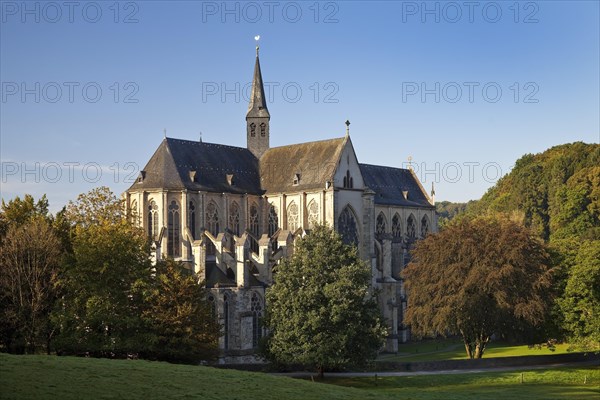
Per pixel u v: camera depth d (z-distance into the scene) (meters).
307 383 65.94
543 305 98.69
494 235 104.69
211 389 57.19
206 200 132.75
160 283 89.69
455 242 106.38
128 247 89.62
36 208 105.44
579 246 109.94
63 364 60.59
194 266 116.94
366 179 166.25
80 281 87.69
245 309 114.56
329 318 89.50
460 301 101.75
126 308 87.56
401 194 173.00
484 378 90.31
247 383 61.59
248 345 113.81
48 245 90.19
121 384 55.09
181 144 135.38
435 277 107.19
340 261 93.44
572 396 74.25
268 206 143.25
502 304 99.31
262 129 150.88
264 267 121.12
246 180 143.38
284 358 89.94
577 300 99.38
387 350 127.69
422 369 98.50
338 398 60.12
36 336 86.44
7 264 87.88
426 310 106.75
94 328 86.50
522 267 101.06
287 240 126.25
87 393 51.19
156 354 88.19
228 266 120.44
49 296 89.75
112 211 106.06
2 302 87.88
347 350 89.50
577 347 98.75
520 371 95.00
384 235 147.50
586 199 198.38
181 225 129.00
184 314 86.69
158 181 128.88
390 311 141.75
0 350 88.38
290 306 91.31
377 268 145.50
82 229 92.50
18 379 52.78
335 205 133.62
